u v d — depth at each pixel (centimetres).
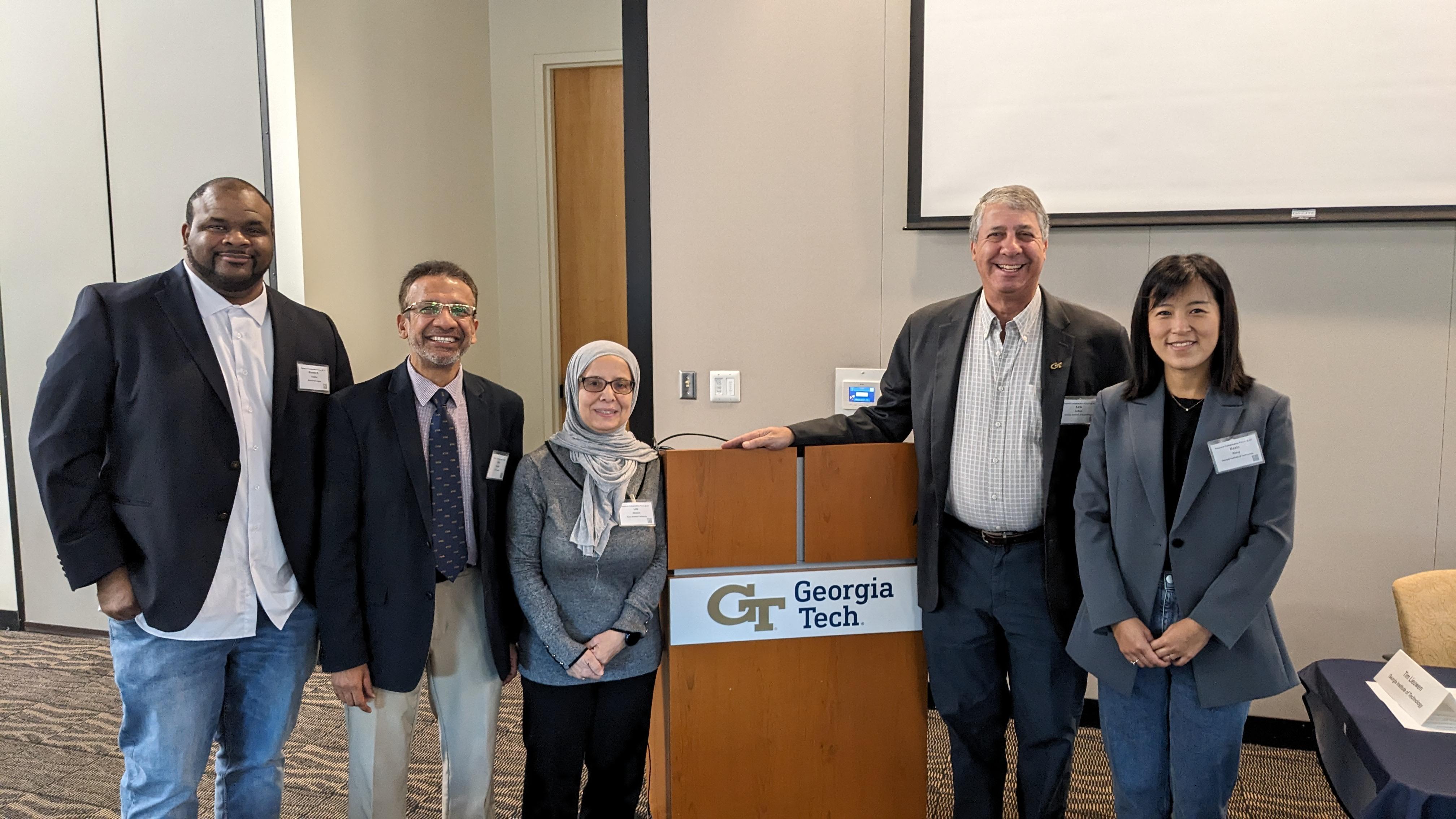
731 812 207
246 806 197
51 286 373
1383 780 148
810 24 293
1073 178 278
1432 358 264
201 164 353
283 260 348
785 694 206
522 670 201
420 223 423
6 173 371
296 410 192
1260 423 168
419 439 190
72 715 308
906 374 224
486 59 482
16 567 389
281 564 191
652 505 198
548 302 490
